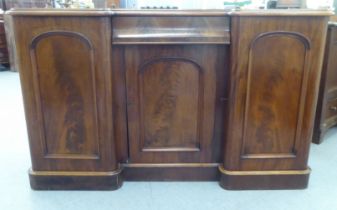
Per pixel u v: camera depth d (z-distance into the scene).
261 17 1.31
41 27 1.32
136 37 1.36
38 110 1.44
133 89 1.48
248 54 1.36
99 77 1.40
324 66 2.03
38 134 1.48
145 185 1.60
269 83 1.42
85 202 1.47
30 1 5.65
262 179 1.54
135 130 1.54
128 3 3.20
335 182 1.66
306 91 1.43
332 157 1.97
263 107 1.45
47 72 1.39
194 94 1.50
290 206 1.45
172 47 1.41
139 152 1.58
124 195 1.52
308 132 1.49
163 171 1.61
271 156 1.52
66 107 1.45
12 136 2.32
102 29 1.33
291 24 1.33
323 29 1.34
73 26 1.32
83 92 1.43
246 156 1.52
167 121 1.54
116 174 1.54
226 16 1.35
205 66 1.45
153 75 1.47
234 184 1.55
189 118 1.53
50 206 1.44
